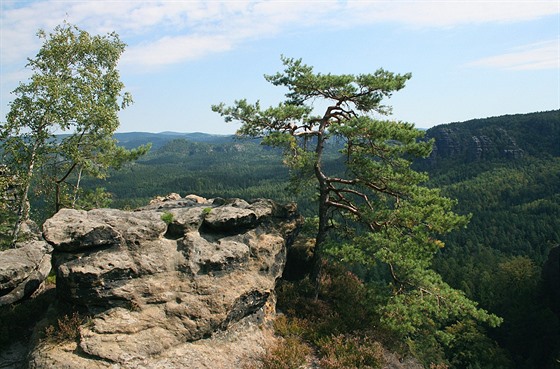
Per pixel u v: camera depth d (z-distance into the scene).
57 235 11.64
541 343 51.41
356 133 15.21
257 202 17.50
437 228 14.49
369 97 17.19
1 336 11.48
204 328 11.88
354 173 17.09
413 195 15.70
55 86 19.14
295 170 17.56
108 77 23.77
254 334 13.17
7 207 21.81
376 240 14.02
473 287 72.00
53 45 21.86
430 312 13.52
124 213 14.04
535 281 69.50
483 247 98.88
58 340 10.44
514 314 58.53
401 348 14.70
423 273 13.98
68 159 21.53
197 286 12.60
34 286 14.24
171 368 10.46
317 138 17.88
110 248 12.23
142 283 11.87
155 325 11.29
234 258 13.77
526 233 103.38
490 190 140.12
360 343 14.01
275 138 15.41
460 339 51.41
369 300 14.38
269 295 14.77
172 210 15.59
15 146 19.33
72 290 10.91
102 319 10.95
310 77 16.89
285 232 18.20
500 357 47.88
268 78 18.08
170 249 13.23
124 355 10.16
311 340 14.03
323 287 17.89
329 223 19.89
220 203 17.80
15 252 14.45
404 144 15.77
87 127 21.03
